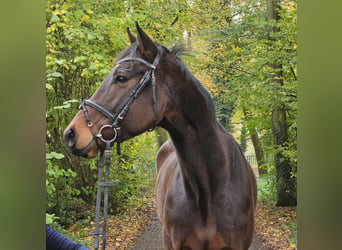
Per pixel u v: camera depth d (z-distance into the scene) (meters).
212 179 2.06
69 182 5.39
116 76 1.93
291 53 6.14
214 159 2.06
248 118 8.40
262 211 7.52
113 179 6.16
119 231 5.71
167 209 2.24
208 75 8.61
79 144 1.84
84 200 6.27
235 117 11.12
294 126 6.46
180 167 2.11
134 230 5.91
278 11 6.39
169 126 2.05
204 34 8.59
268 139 8.40
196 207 2.09
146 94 1.95
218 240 2.10
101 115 1.89
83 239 5.00
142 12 5.96
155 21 6.49
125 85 1.92
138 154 6.67
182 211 2.13
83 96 5.57
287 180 7.65
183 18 7.98
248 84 7.30
